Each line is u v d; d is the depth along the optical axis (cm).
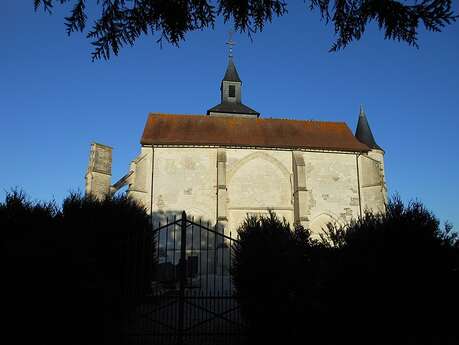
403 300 925
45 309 930
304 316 961
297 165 2992
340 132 3469
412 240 952
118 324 1002
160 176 2977
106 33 484
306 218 2870
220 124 3350
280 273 992
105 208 1585
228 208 2978
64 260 956
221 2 501
